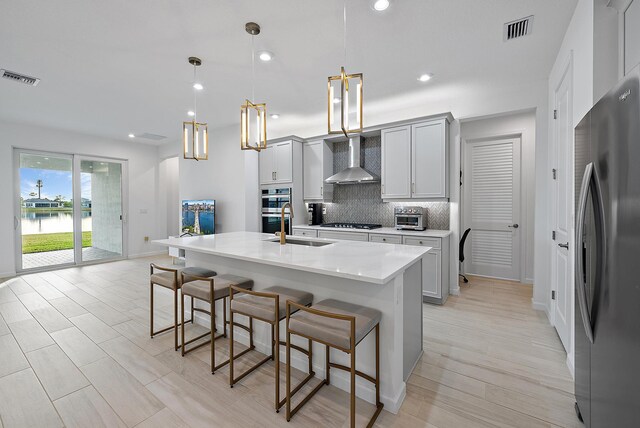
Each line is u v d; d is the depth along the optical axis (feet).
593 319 4.41
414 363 7.13
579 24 6.63
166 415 5.50
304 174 16.52
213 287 6.93
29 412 5.56
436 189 12.28
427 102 13.17
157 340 8.49
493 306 11.24
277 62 9.52
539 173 10.77
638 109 3.26
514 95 11.37
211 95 12.37
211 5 6.81
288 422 5.34
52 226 17.71
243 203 17.58
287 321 5.41
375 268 5.49
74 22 7.39
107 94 12.19
